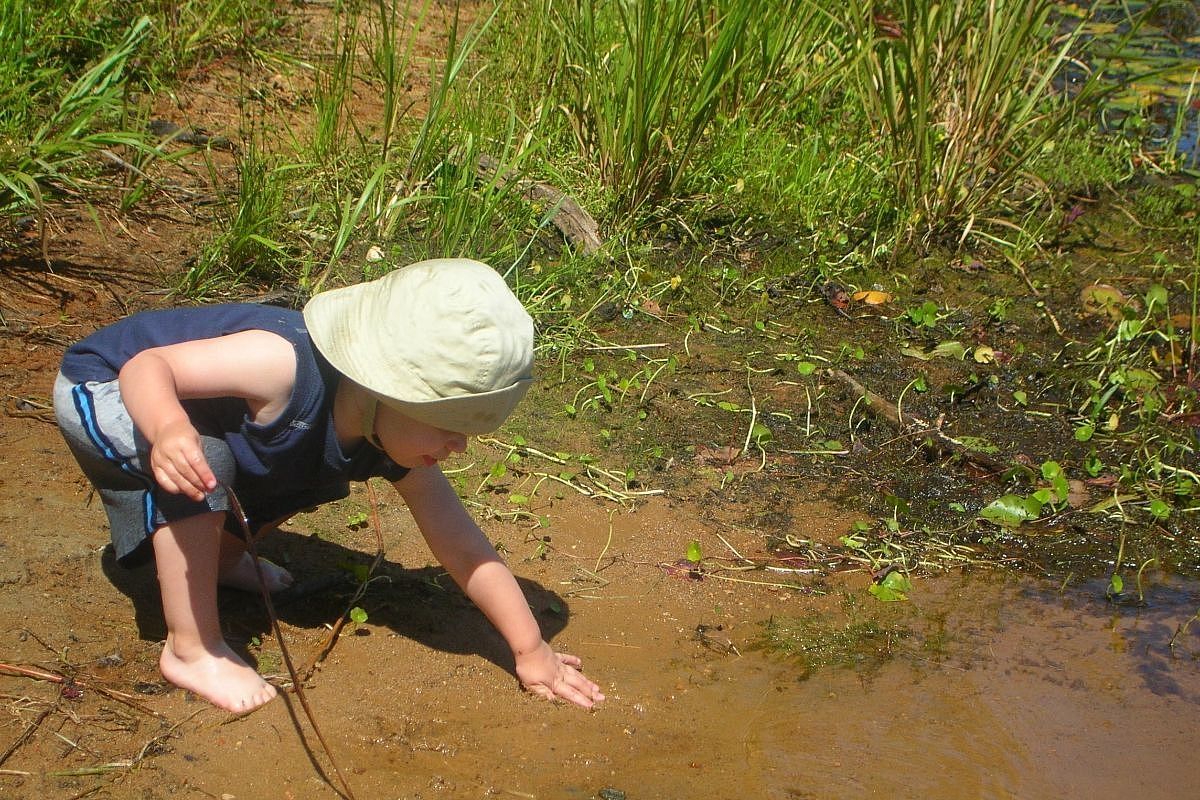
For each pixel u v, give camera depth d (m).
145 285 4.35
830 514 3.75
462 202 4.71
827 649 3.17
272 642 2.90
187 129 5.33
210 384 2.43
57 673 2.69
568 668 2.90
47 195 4.58
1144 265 5.52
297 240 4.75
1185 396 4.45
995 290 5.20
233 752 2.55
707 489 3.81
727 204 5.46
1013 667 3.17
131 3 6.01
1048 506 3.88
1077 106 5.59
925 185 5.41
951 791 2.71
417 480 2.77
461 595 3.18
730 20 5.09
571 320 4.59
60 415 2.63
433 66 5.55
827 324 4.86
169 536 2.58
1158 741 2.94
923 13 5.15
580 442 3.97
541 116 5.31
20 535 3.11
